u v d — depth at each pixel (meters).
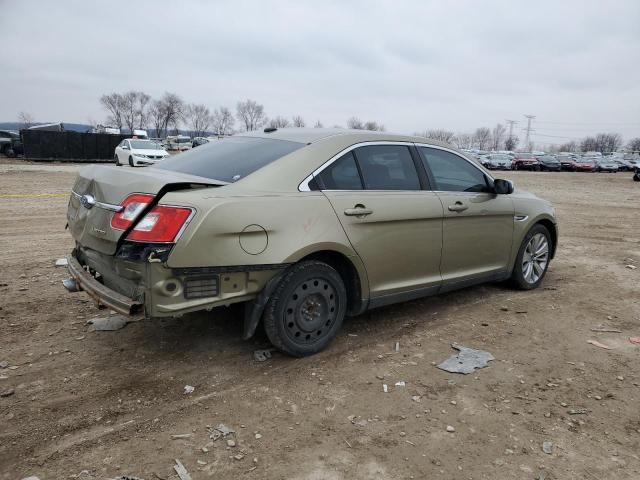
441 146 4.80
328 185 3.83
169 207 3.11
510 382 3.58
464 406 3.25
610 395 3.43
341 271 4.07
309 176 3.75
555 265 7.14
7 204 11.48
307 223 3.59
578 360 3.96
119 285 3.36
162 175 3.47
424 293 4.54
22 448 2.72
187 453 2.71
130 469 2.58
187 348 3.96
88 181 3.71
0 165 27.48
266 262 3.40
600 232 10.48
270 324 3.60
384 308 5.00
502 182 5.01
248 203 3.36
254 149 4.05
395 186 4.27
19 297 4.96
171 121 99.44
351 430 2.96
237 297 3.39
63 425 2.93
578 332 4.54
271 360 3.80
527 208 5.48
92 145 34.09
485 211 4.92
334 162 3.92
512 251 5.38
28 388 3.32
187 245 3.11
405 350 4.05
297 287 3.64
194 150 4.55
